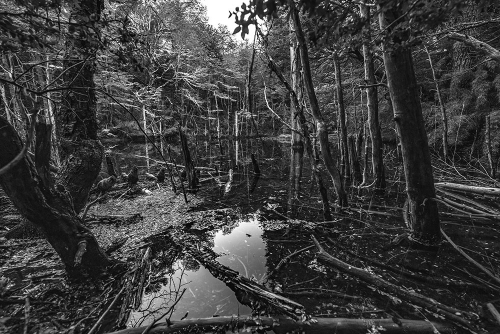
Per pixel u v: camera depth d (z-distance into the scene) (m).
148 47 2.25
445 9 1.23
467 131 9.15
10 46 1.41
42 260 3.21
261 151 15.97
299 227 4.27
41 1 1.34
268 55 4.00
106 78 5.96
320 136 4.09
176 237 3.92
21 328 2.02
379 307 2.26
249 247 3.65
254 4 1.12
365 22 1.43
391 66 3.06
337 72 6.82
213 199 6.33
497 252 3.09
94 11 1.79
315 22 1.57
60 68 3.80
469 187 5.04
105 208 5.60
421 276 2.64
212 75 21.73
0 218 4.56
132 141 16.33
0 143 1.96
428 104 11.47
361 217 4.52
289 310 2.12
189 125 19.52
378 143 5.82
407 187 3.31
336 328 1.97
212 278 2.86
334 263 2.95
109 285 2.63
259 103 22.00
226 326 2.03
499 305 2.21
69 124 4.02
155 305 2.41
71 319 2.14
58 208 2.43
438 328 1.92
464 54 9.79
